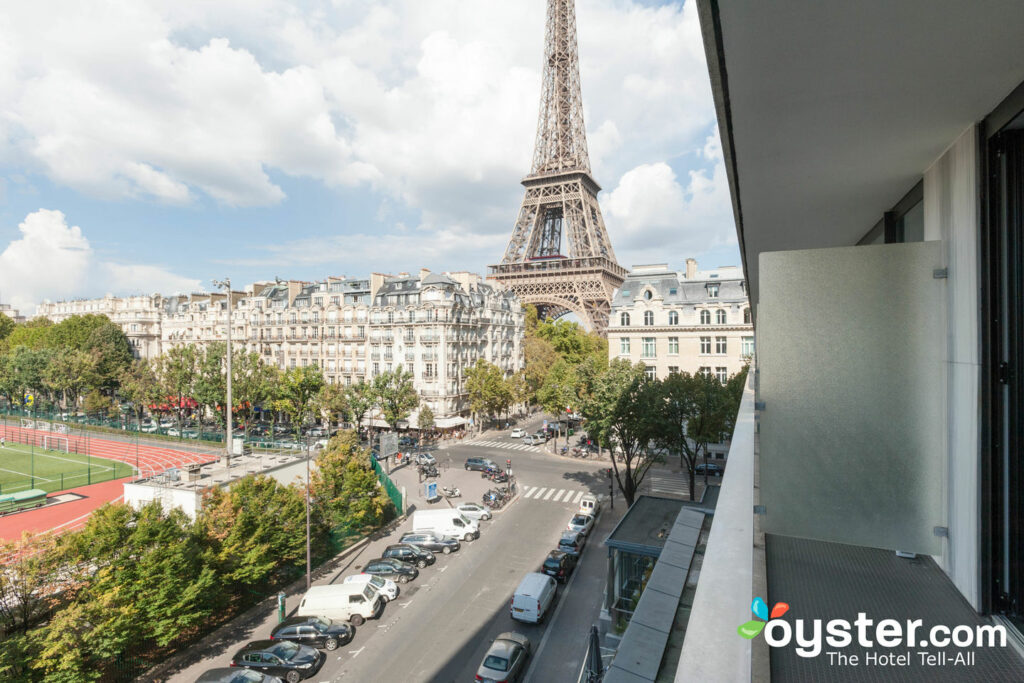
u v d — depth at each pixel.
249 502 26.02
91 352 88.62
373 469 36.84
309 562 27.70
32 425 82.00
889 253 4.21
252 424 76.38
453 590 28.09
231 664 21.31
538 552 32.94
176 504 26.52
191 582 21.16
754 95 4.18
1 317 126.94
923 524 4.06
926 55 3.41
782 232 8.99
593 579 29.48
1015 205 3.78
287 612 25.83
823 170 5.77
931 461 4.07
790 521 4.23
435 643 23.28
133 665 20.70
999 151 3.94
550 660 21.92
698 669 2.52
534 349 84.44
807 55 3.56
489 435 72.00
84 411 83.69
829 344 4.22
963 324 3.93
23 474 53.28
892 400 4.13
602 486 47.25
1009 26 3.00
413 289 75.44
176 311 107.81
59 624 16.88
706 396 36.47
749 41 3.45
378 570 28.97
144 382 79.75
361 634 23.95
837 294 4.24
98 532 19.61
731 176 6.29
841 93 4.04
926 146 4.79
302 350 83.88
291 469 33.00
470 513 38.84
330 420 66.62
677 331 55.53
